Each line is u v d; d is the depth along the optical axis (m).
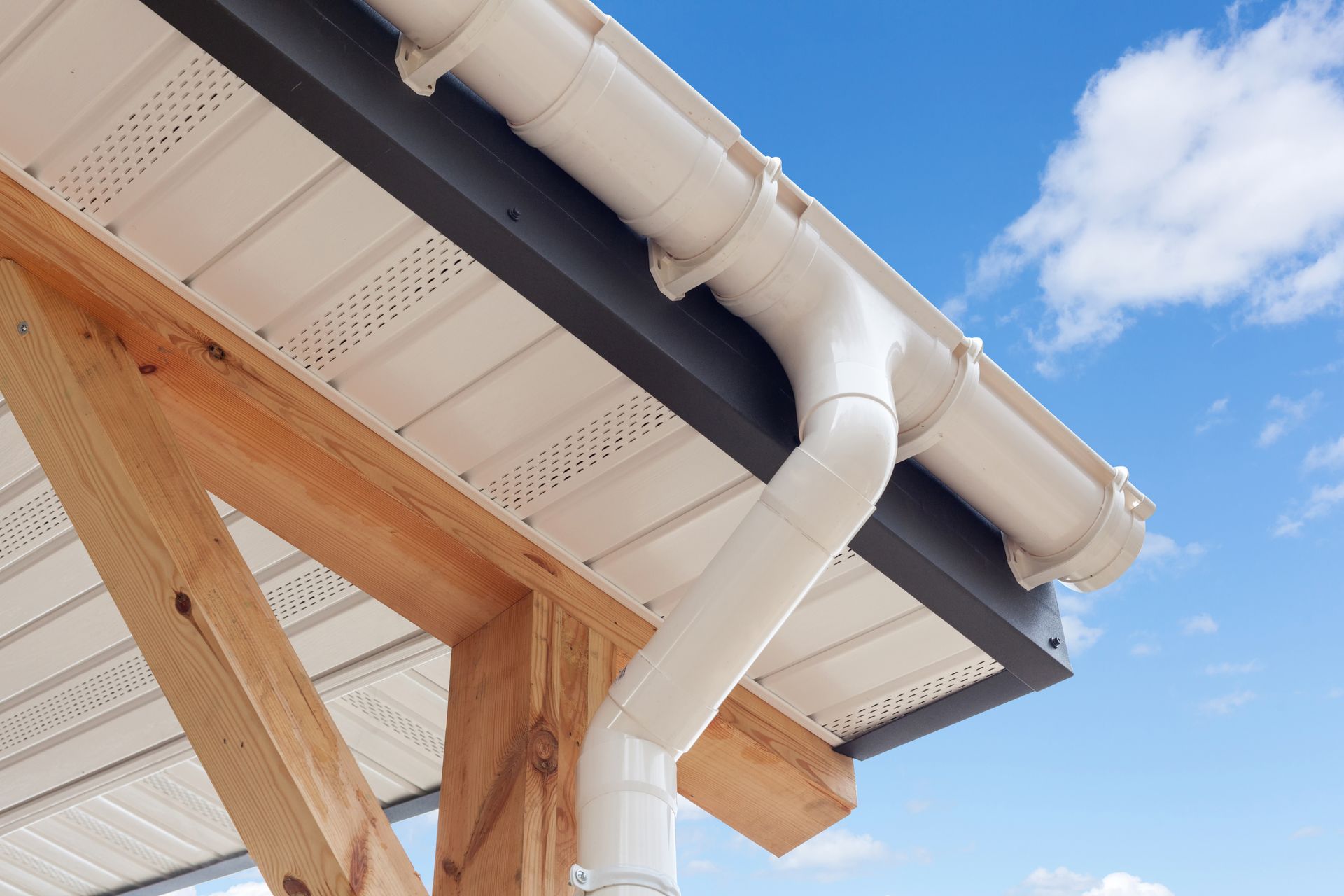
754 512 1.75
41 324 1.78
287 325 1.92
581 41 1.61
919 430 1.97
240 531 2.35
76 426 1.74
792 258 1.79
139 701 2.76
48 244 1.78
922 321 1.93
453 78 1.67
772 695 2.50
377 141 1.54
